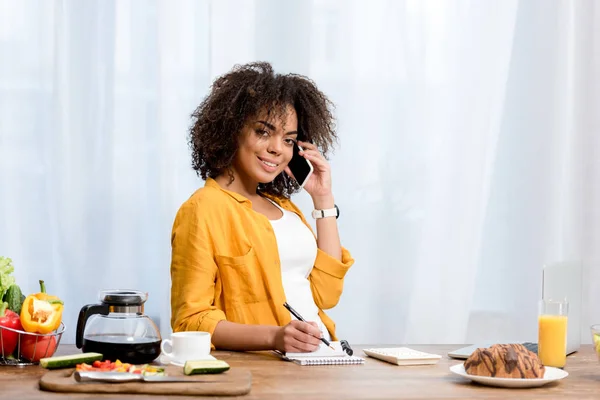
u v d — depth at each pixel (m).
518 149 3.60
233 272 2.23
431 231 3.47
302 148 2.55
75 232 3.27
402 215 3.46
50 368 1.66
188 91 3.29
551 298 2.04
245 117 2.35
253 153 2.36
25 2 3.24
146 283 3.30
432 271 3.47
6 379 1.60
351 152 3.43
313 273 2.48
